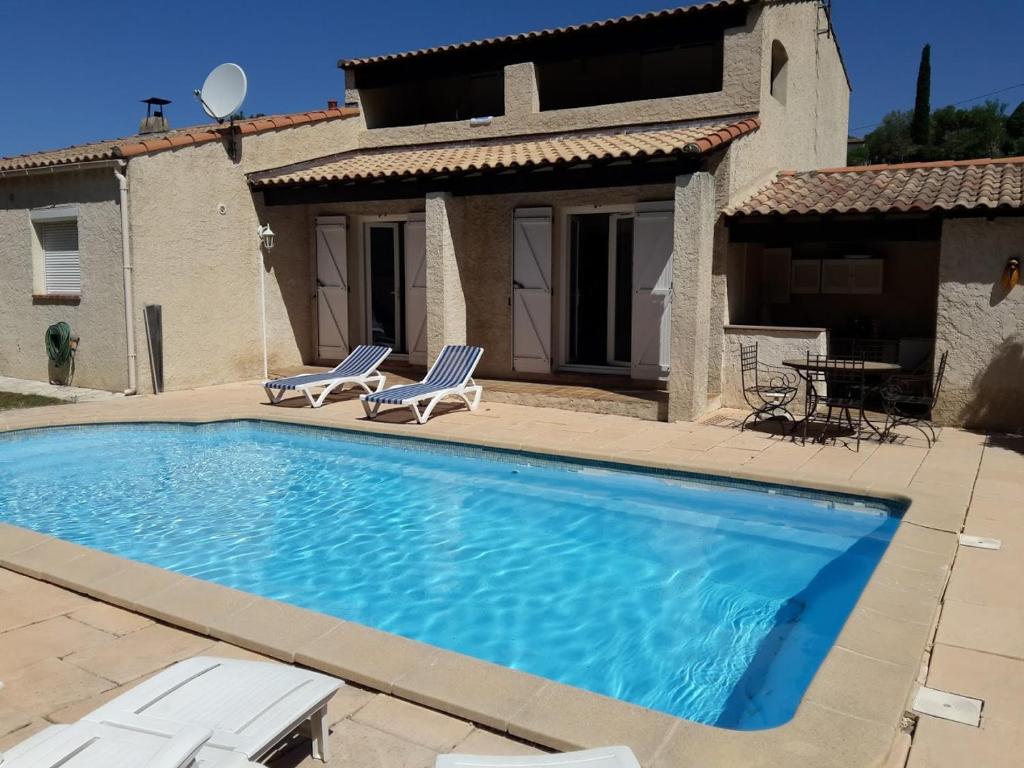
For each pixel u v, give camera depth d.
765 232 10.19
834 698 3.33
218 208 12.50
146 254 11.60
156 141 11.57
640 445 8.40
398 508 7.43
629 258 11.87
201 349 12.45
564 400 10.60
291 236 13.76
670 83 13.77
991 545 5.35
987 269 8.88
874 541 6.31
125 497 7.81
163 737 2.34
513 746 3.12
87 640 4.09
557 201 11.74
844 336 12.62
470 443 8.72
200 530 6.91
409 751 3.08
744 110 11.42
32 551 5.32
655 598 5.45
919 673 3.64
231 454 9.31
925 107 42.50
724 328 10.38
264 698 2.68
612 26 12.23
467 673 3.60
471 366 10.59
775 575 5.78
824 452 8.07
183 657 3.89
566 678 4.38
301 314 14.06
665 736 3.07
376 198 12.05
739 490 7.25
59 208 12.31
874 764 2.87
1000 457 7.82
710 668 4.47
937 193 9.59
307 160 14.02
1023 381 8.83
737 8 11.28
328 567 6.07
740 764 2.87
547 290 11.83
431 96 16.02
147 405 10.91
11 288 13.44
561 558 6.19
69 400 11.44
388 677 3.56
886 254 12.37
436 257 11.45
